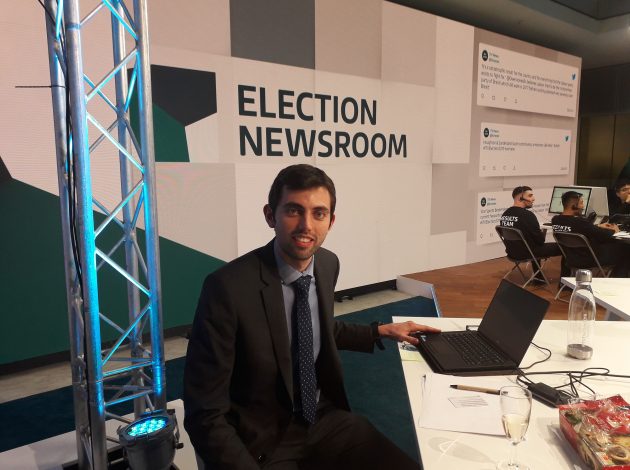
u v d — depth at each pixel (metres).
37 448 1.89
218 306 1.29
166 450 1.57
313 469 1.44
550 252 4.89
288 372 1.36
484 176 6.36
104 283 3.56
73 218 1.62
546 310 1.49
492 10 6.07
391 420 2.53
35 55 3.16
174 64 3.74
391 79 5.16
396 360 3.36
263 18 4.17
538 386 1.37
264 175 4.34
